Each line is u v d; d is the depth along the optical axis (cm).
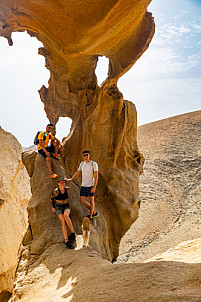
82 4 633
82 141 983
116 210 966
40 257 617
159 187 4656
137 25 765
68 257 571
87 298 368
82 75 1002
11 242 1150
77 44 732
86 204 651
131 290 342
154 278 351
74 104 1084
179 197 4272
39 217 695
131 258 2717
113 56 853
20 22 781
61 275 518
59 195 654
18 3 711
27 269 603
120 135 937
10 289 1099
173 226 3391
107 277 411
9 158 1253
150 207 3953
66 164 1000
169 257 728
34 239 673
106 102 909
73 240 627
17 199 1273
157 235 3197
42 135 779
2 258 1077
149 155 6178
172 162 5647
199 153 5897
